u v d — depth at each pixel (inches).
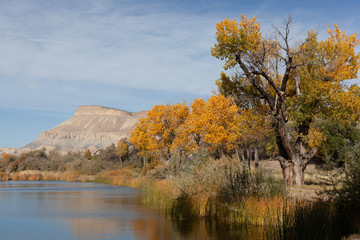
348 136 1153.4
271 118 1042.7
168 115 1680.6
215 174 739.4
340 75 1017.5
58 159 3676.2
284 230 447.8
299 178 993.5
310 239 410.3
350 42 1044.5
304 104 1015.6
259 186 660.1
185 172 888.9
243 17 956.0
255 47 948.0
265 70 922.7
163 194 941.8
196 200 735.7
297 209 469.4
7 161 3777.1
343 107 998.4
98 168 3063.5
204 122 1360.7
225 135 1291.8
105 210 889.5
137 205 995.3
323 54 1035.3
